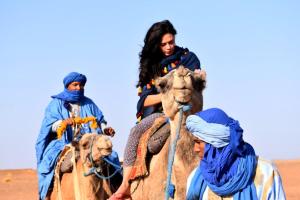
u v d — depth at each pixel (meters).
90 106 13.27
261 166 6.53
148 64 9.40
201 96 8.24
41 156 12.77
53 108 12.98
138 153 8.84
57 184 12.16
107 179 11.83
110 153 11.47
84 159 11.59
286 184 43.03
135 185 8.91
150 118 8.98
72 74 13.12
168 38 9.29
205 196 6.61
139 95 9.56
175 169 8.00
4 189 52.56
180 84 8.03
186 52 9.41
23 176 75.75
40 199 12.51
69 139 12.83
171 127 8.22
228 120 6.55
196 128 6.57
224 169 6.45
